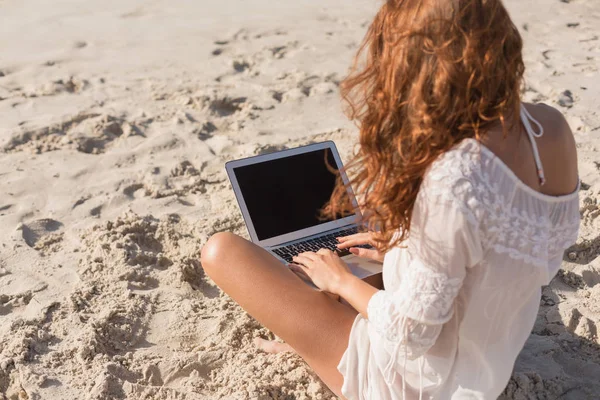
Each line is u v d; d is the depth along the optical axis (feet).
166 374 8.48
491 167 5.29
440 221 5.27
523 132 5.54
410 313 5.56
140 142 14.98
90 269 10.41
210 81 18.42
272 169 9.55
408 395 6.42
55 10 24.79
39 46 20.98
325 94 17.66
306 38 21.97
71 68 19.19
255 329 9.31
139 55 20.38
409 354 5.94
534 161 5.55
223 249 7.47
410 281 5.55
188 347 9.04
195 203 12.69
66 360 8.60
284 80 18.60
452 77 5.12
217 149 14.76
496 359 6.09
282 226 9.34
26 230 11.49
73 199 12.54
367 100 5.81
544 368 8.25
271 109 16.83
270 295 7.23
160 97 17.31
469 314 5.80
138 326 9.32
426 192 5.32
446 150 5.32
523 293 5.83
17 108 16.42
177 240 11.41
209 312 9.68
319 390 7.98
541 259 5.65
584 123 15.29
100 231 11.39
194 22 23.54
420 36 5.22
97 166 13.80
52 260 10.73
